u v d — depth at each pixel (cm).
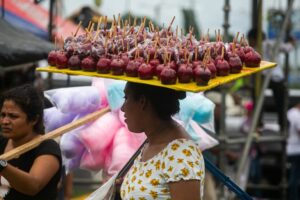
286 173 980
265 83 839
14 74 854
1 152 452
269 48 936
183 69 346
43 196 434
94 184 848
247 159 891
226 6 773
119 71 363
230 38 875
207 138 505
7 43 623
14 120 434
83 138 471
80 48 377
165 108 367
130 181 368
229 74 369
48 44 697
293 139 993
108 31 409
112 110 477
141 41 390
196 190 352
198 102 481
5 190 437
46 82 937
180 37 400
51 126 487
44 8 1089
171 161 356
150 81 352
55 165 434
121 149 468
